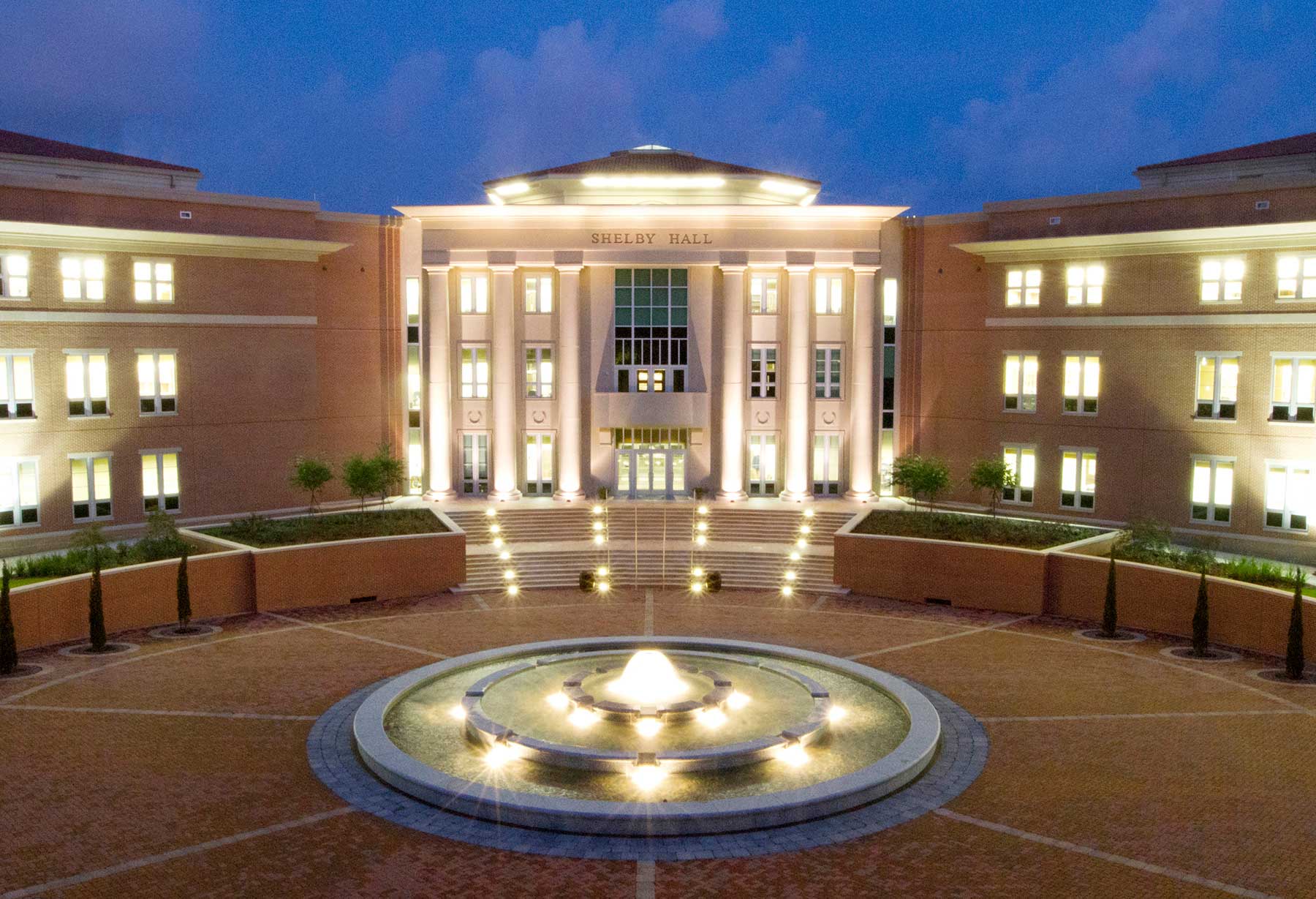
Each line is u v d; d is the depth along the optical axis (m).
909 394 53.25
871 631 36.00
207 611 37.09
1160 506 45.00
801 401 52.38
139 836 20.06
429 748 24.45
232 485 47.81
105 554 37.25
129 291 44.25
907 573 40.44
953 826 20.61
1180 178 55.75
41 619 33.06
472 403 53.47
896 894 18.00
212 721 26.58
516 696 27.80
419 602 40.00
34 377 41.88
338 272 51.31
